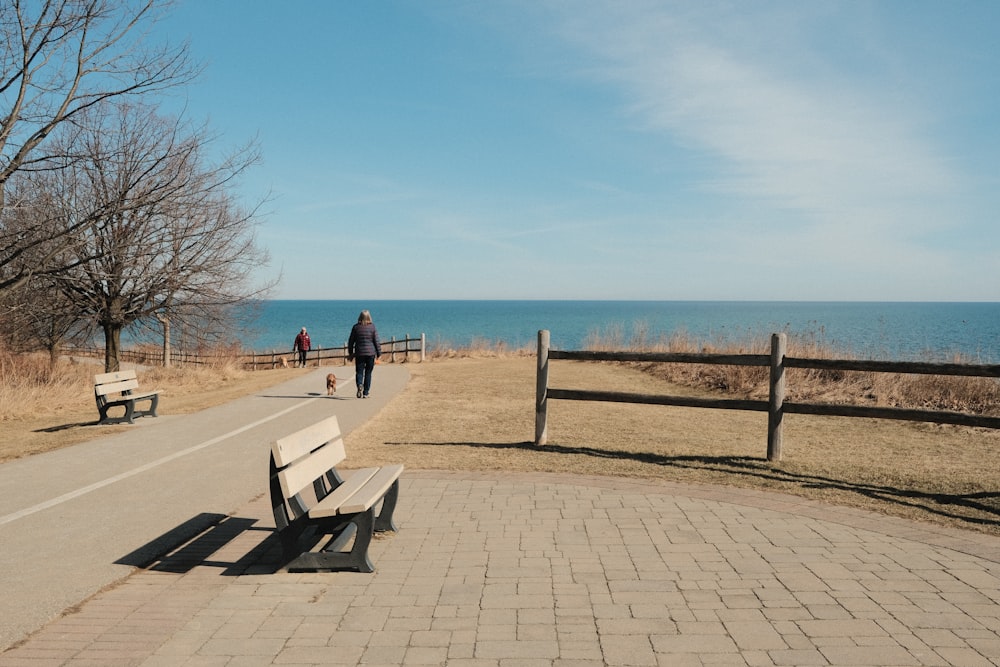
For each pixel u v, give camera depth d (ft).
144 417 42.96
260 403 49.42
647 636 12.04
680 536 17.76
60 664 11.28
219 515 20.81
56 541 18.37
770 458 26.68
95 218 48.01
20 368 62.08
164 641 12.13
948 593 13.96
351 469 25.91
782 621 12.62
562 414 40.73
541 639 11.96
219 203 65.36
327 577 15.21
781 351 26.05
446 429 35.27
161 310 67.21
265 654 11.55
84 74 43.78
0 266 45.75
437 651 11.57
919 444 31.07
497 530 18.37
